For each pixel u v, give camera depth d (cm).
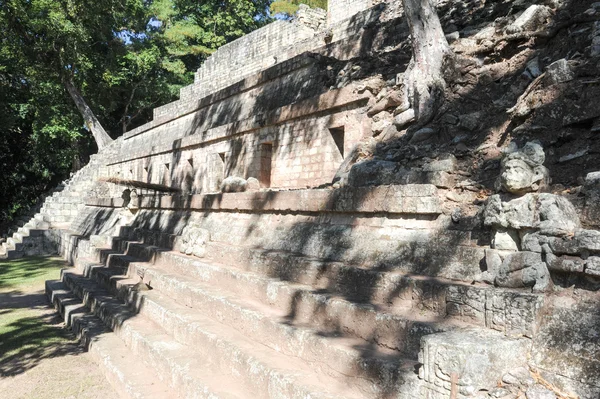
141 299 816
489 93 660
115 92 3162
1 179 2972
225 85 2205
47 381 648
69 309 970
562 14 621
